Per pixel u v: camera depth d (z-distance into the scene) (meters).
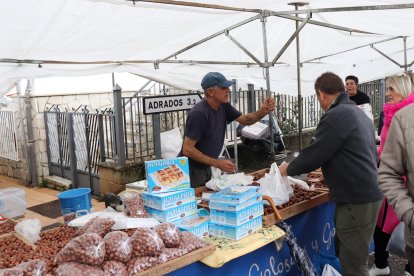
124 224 2.45
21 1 2.55
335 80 2.94
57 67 4.51
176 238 2.38
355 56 7.82
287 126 9.25
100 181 6.80
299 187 3.58
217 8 3.35
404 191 2.18
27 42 3.45
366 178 2.77
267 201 3.04
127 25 3.44
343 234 2.91
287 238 2.84
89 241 2.08
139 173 6.69
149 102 5.29
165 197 2.64
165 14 3.33
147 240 2.24
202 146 3.86
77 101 8.38
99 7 2.86
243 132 6.44
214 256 2.42
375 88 12.18
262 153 7.62
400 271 4.00
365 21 4.59
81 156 7.36
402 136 2.17
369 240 2.87
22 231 2.72
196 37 4.40
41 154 7.93
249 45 5.20
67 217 3.05
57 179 7.76
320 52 6.29
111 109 7.46
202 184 3.94
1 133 8.72
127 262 2.17
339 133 2.75
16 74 4.20
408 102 3.20
